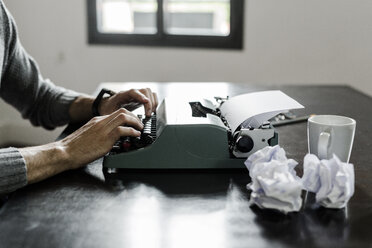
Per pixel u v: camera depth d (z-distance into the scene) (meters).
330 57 3.32
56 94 1.53
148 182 1.01
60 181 1.01
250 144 1.06
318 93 1.86
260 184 0.87
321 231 0.80
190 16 3.80
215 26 3.82
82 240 0.77
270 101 1.13
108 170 1.07
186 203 0.91
